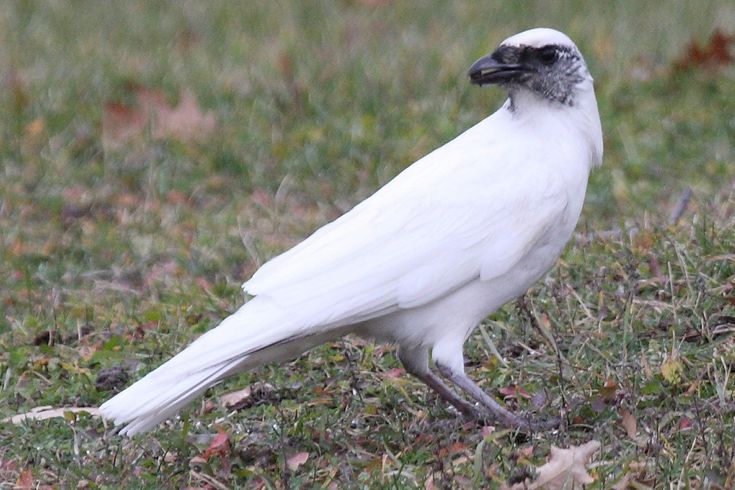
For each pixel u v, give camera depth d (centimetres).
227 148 1566
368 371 1035
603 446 861
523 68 930
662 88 1686
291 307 872
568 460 817
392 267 891
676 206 1284
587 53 1794
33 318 1182
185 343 1109
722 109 1597
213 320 1162
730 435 854
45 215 1459
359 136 1560
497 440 901
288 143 1570
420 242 899
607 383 933
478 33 1906
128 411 835
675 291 1084
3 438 966
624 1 2059
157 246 1360
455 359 921
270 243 1350
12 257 1332
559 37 934
